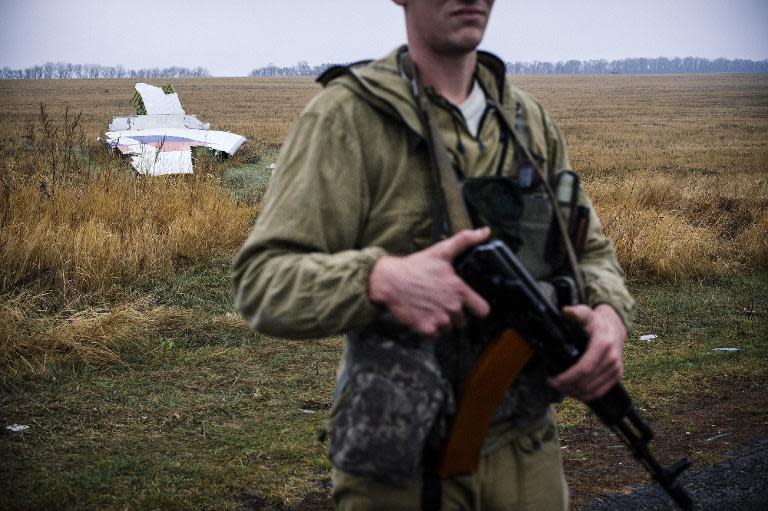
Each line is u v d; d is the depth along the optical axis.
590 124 41.56
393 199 1.60
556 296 1.60
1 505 3.56
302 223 1.53
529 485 1.67
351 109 1.59
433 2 1.59
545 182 1.64
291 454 4.20
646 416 4.83
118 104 51.41
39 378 5.11
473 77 1.72
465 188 1.55
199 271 7.60
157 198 8.95
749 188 14.57
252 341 6.05
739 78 159.00
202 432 4.47
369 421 1.50
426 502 1.57
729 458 4.16
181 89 88.31
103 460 4.06
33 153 11.73
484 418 1.54
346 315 1.40
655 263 8.30
